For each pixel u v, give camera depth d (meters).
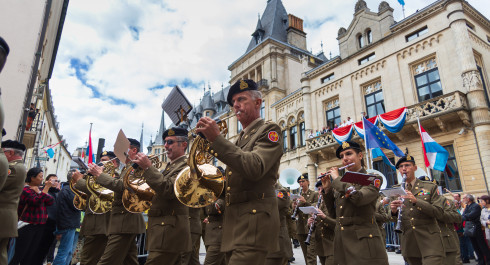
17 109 8.90
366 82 18.70
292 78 28.77
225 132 2.69
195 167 2.73
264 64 29.50
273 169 2.49
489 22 16.98
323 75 21.61
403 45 17.17
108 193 5.09
